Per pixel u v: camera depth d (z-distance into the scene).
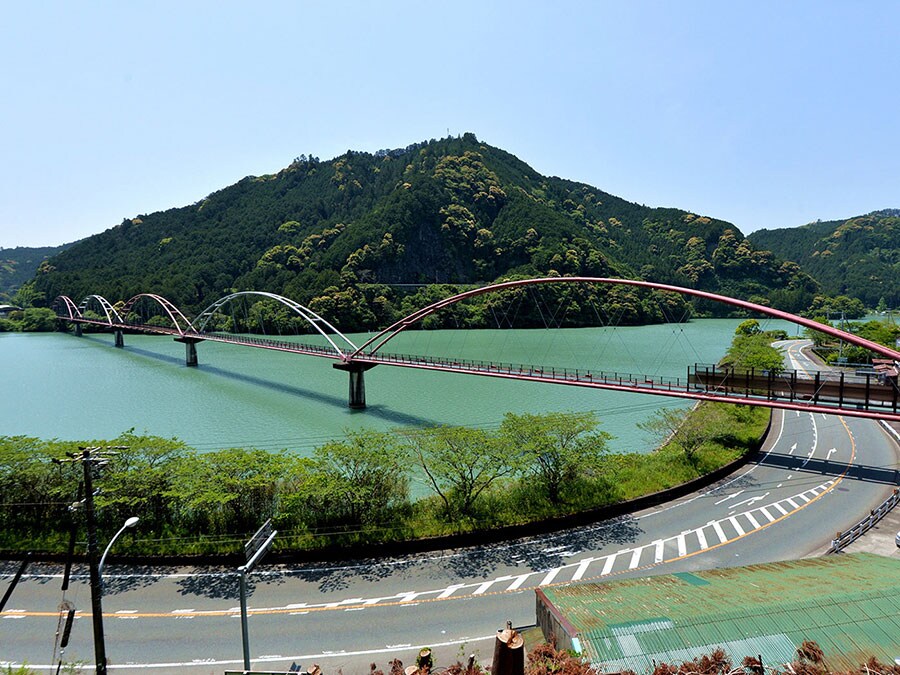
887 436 43.81
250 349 132.12
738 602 14.21
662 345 118.94
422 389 74.25
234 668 16.81
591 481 30.47
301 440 48.53
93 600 13.02
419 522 25.84
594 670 11.16
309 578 22.12
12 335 172.25
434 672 15.44
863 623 13.05
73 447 26.88
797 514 28.28
